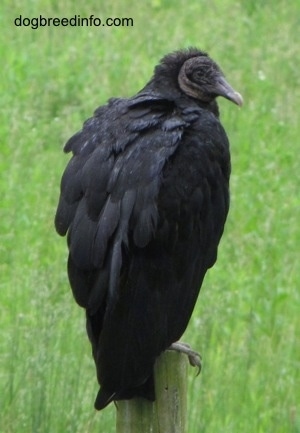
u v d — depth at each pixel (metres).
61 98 17.02
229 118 16.91
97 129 8.77
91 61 17.83
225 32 19.02
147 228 8.25
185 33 18.81
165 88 9.46
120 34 18.70
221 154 8.87
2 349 11.06
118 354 8.29
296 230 14.38
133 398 8.30
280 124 16.89
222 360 11.62
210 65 9.62
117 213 8.24
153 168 8.40
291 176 15.67
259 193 15.15
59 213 8.55
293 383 11.66
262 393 11.40
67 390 10.29
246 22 19.48
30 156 15.41
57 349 10.84
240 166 15.89
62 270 12.80
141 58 17.91
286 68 18.20
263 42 18.84
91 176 8.44
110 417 10.22
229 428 10.81
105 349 8.29
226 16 19.64
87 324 8.41
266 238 14.20
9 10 19.12
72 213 8.48
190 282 8.73
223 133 8.98
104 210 8.29
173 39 18.48
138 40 18.48
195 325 11.92
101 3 19.27
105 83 17.34
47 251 13.54
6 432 10.10
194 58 9.59
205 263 8.93
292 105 17.41
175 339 8.62
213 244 8.97
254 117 17.02
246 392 11.31
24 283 12.45
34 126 16.28
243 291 13.05
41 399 10.14
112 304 8.16
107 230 8.21
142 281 8.37
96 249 8.21
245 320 12.55
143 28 18.89
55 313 11.14
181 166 8.57
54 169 15.15
